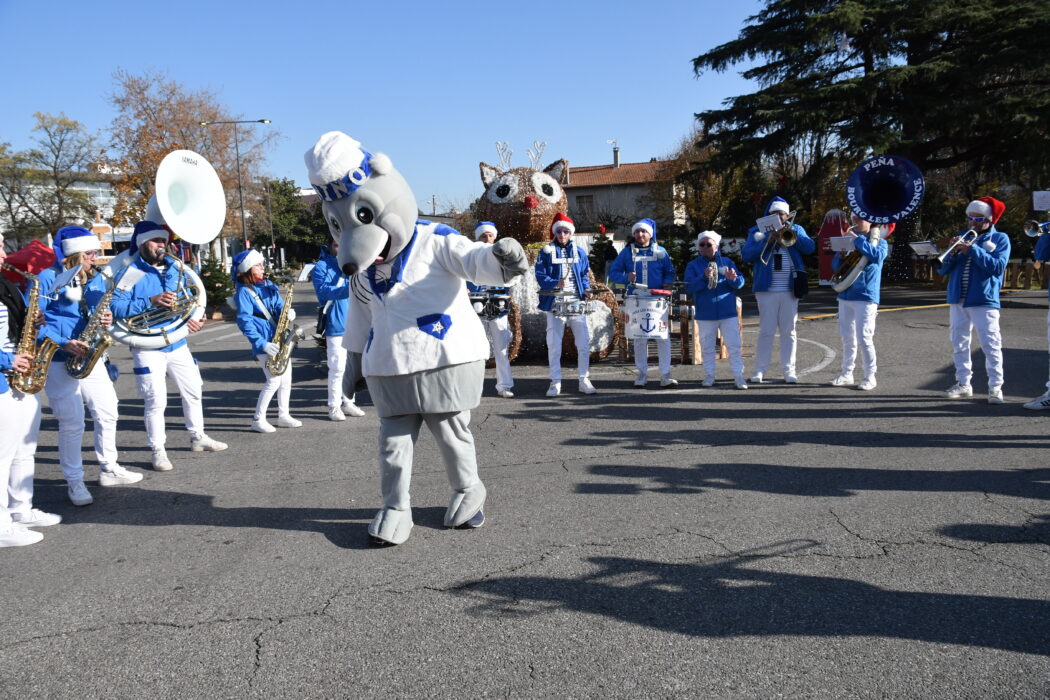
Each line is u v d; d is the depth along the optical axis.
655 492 4.86
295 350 13.12
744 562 3.76
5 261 4.44
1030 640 2.99
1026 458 5.33
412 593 3.55
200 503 5.02
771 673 2.82
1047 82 21.66
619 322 10.14
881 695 2.67
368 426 7.22
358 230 3.90
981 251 6.84
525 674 2.86
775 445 5.85
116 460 5.62
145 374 5.73
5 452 4.27
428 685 2.80
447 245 4.05
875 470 5.15
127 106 34.12
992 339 6.96
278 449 6.43
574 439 6.26
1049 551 3.79
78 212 41.84
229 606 3.48
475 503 4.34
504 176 10.73
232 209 41.22
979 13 20.83
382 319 4.09
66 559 4.12
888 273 24.05
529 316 10.23
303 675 2.89
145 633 3.25
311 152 3.90
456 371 4.06
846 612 3.24
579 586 3.56
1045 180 23.36
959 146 23.80
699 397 7.74
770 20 24.45
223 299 21.75
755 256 8.27
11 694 2.83
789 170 25.38
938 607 3.26
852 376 8.12
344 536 4.32
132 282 5.61
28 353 4.31
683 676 2.81
